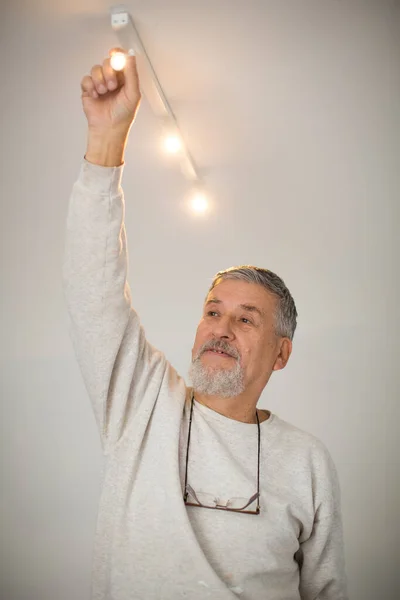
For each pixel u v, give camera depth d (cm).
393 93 324
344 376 363
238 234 373
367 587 328
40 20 301
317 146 343
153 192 366
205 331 154
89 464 356
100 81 123
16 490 356
